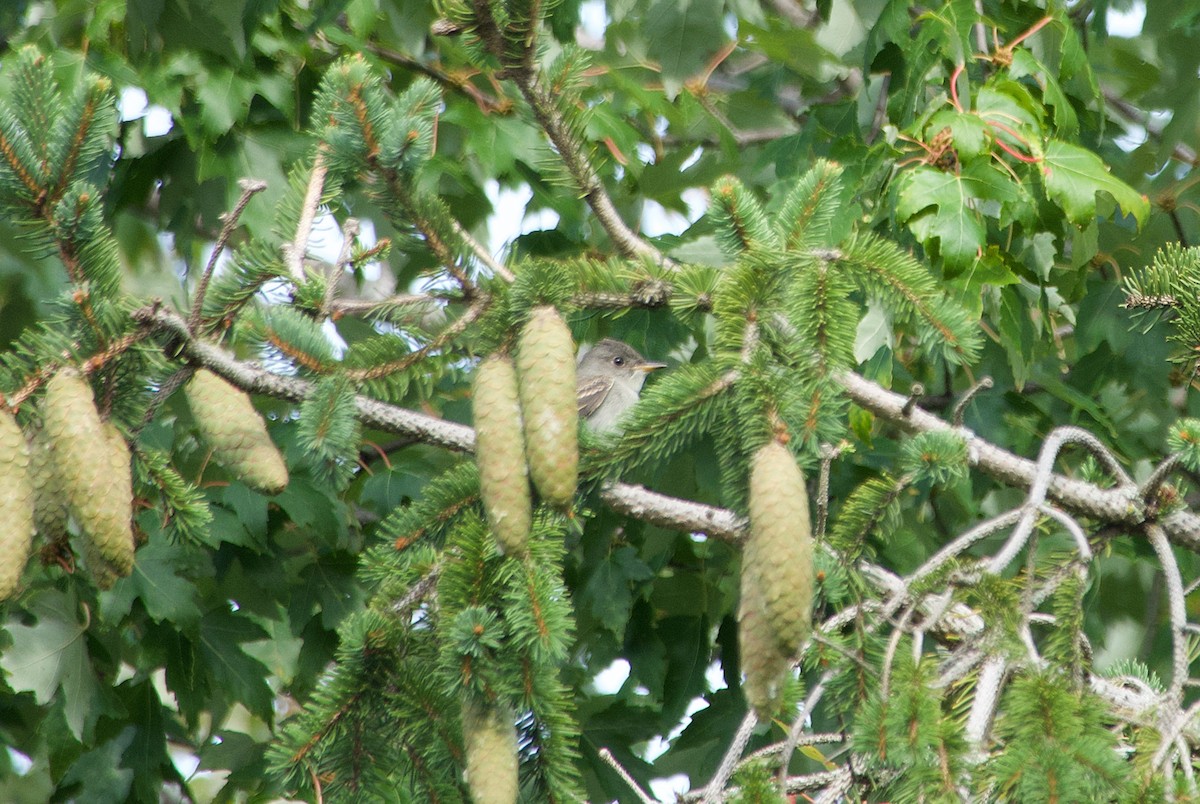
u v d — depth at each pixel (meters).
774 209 12.06
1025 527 6.66
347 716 6.52
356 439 7.22
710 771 12.36
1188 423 7.86
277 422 12.42
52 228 6.48
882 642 6.53
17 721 13.97
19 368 6.18
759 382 5.98
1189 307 7.68
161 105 12.33
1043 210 11.21
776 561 5.40
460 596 6.40
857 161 10.79
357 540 13.42
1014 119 10.65
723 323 6.75
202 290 6.60
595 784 12.98
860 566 7.40
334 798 6.55
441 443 7.80
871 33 11.70
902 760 5.51
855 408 10.88
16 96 6.45
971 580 6.43
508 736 6.12
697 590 13.22
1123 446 12.52
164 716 12.98
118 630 13.03
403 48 14.64
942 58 11.45
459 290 7.22
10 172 6.36
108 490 5.79
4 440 5.64
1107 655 13.63
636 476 8.62
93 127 6.45
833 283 6.79
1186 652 6.43
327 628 12.28
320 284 7.33
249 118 13.11
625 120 14.26
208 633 12.48
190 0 12.43
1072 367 13.70
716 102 15.06
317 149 7.70
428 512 7.15
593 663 13.89
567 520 6.80
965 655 6.55
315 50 13.72
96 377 6.36
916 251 11.45
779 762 6.04
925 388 14.23
